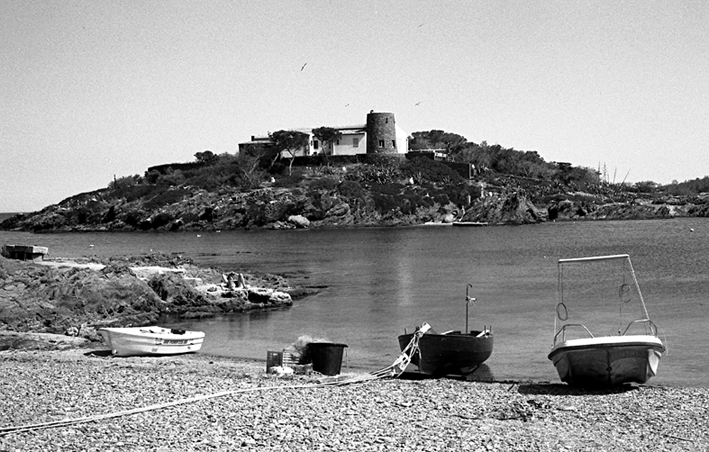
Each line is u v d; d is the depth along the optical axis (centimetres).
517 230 16325
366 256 10188
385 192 18312
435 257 9950
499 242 12838
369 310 5144
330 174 18975
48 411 2202
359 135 19762
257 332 4241
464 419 2122
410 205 18100
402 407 2272
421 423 2075
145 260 7406
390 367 2928
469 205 18875
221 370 2978
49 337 3747
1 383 2606
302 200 17662
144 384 2595
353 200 17850
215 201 18200
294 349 3027
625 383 2600
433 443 1875
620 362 2495
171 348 3481
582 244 12106
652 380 2852
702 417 2103
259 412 2189
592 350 2484
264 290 5425
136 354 3400
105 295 4656
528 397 2425
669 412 2173
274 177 19425
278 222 17488
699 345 3612
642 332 4062
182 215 17988
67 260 7031
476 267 8481
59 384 2584
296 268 8444
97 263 6869
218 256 10288
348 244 12625
